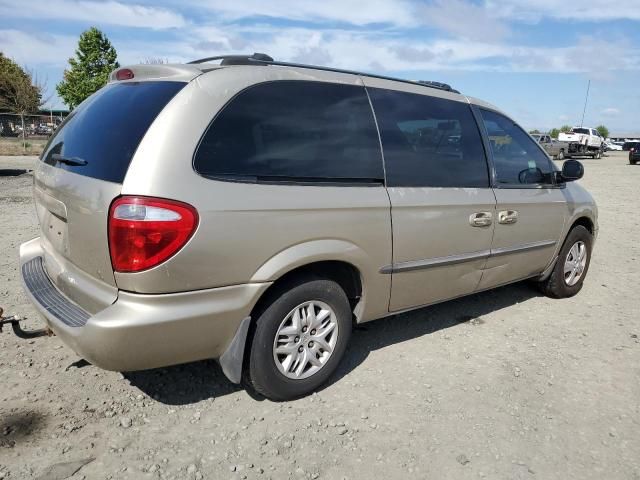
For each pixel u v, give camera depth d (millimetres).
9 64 47969
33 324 3979
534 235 4445
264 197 2703
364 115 3277
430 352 3848
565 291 5102
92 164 2686
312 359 3117
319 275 3053
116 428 2779
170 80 2779
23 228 7367
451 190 3668
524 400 3230
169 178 2438
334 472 2531
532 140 4602
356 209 3072
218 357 2830
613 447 2801
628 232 8852
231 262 2613
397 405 3123
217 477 2459
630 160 31203
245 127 2734
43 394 3051
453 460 2650
